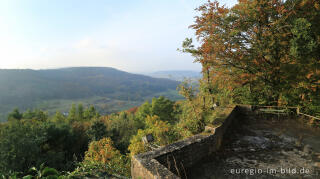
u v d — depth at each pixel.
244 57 9.48
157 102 46.56
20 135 19.14
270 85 9.85
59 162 20.56
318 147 5.64
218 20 9.09
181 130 8.34
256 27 9.16
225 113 7.77
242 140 6.43
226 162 4.94
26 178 3.05
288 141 6.25
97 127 30.52
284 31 8.80
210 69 10.05
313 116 7.78
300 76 8.52
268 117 9.16
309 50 7.18
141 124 40.19
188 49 9.45
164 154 4.04
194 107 8.54
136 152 10.11
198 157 5.00
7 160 16.17
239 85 10.47
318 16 8.00
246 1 9.01
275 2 8.29
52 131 24.94
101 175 4.19
